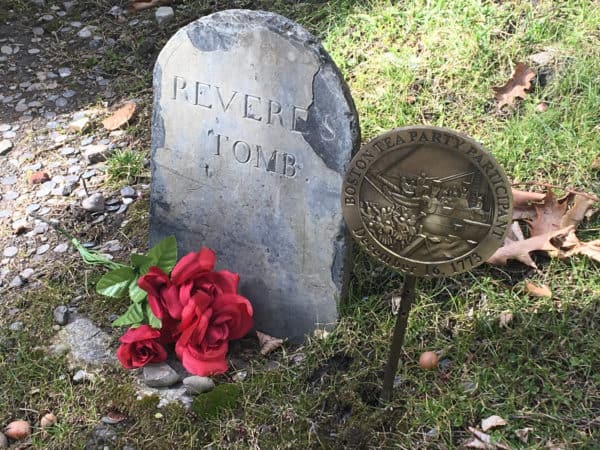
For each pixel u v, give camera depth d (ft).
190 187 5.26
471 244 4.39
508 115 5.84
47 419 4.93
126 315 5.05
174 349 5.21
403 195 4.39
